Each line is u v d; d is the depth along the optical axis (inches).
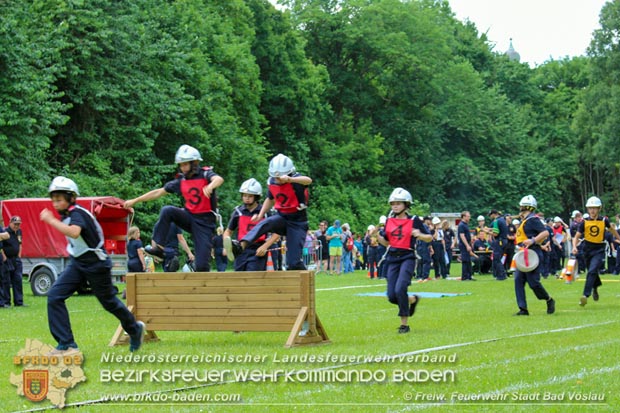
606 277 2127.2
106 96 2659.9
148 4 3056.1
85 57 2554.1
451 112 4987.7
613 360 674.8
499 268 2053.4
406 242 901.2
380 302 1366.9
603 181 5949.8
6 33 2242.9
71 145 2672.2
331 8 4623.5
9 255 1380.4
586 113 5103.3
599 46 4847.4
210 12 3639.3
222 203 2984.7
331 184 4020.7
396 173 4790.8
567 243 2847.0
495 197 5039.4
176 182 828.6
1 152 2240.4
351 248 2682.1
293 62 3998.5
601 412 497.4
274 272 775.7
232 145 3080.7
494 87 5447.8
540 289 1091.9
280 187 836.6
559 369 633.6
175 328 806.5
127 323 734.5
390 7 4559.5
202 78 3048.7
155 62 2844.5
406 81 4712.1
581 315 1074.7
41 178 2321.6
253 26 3784.5
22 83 2268.7
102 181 2522.1
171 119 2866.6
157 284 813.9
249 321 783.7
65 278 687.7
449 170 4965.6
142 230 2632.9
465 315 1093.1
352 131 4360.2
